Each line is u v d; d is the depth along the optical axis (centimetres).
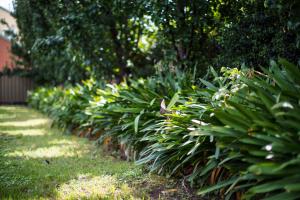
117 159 454
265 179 221
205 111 293
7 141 603
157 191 319
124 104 480
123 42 744
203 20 521
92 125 593
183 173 348
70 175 371
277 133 209
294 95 229
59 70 1152
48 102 1100
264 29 438
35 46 715
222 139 247
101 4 636
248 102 259
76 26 651
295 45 396
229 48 474
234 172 252
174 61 559
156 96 434
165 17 502
